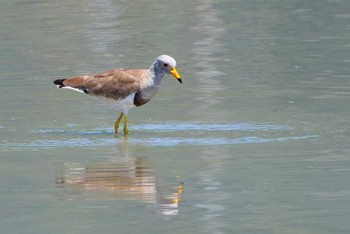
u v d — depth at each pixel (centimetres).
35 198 1369
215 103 2008
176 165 1535
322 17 3180
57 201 1355
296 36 2825
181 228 1237
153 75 1767
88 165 1543
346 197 1347
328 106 1953
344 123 1806
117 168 1520
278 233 1209
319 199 1340
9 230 1234
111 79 1769
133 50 2650
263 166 1519
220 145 1664
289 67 2372
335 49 2602
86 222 1263
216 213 1293
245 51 2616
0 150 1647
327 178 1441
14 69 2403
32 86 2194
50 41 2808
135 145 1678
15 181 1455
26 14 3316
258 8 3409
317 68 2345
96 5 3512
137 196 1373
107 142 1703
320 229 1220
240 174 1476
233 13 3303
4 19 3212
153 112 1939
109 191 1399
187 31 2959
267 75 2286
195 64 2447
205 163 1543
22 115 1916
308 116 1869
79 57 2553
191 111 1939
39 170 1516
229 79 2255
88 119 1889
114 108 1973
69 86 1800
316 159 1552
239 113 1908
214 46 2698
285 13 3278
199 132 1767
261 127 1791
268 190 1389
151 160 1570
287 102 2000
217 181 1440
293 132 1747
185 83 2225
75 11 3375
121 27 3045
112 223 1258
